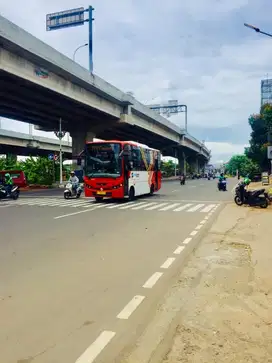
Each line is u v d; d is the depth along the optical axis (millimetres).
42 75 25703
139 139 63625
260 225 12234
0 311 4574
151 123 51375
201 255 7805
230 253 8016
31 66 24547
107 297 5105
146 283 5770
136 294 5246
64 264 6906
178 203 20344
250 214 15375
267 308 4750
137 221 13023
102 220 13242
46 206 18422
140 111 44531
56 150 65875
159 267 6766
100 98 35438
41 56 24281
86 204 19547
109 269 6582
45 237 9750
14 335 3914
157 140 65938
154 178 27203
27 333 3961
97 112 36750
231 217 14352
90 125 41594
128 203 20219
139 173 23203
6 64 22188
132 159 21562
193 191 32531
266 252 8109
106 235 10117
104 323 4230
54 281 5824
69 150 70812
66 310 4613
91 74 31906
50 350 3592
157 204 19688
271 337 3902
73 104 33062
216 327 4145
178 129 69000
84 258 7395
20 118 39875
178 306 4797
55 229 11117
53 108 34656
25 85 25672
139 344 3730
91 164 20703
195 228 11516
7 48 22062
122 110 41062
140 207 18031
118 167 20344
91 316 4430
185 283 5805
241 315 4504
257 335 3947
